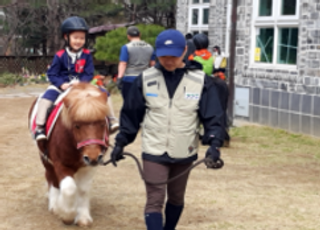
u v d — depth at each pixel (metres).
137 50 8.21
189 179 6.25
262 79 10.00
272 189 5.88
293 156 7.57
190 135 3.63
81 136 3.80
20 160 7.27
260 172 6.64
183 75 3.62
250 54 10.34
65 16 22.94
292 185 6.06
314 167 6.95
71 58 4.77
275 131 9.49
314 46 8.82
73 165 4.30
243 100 10.51
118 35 16.50
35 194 5.62
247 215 4.97
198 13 13.83
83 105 3.76
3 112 12.10
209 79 3.69
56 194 4.97
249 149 8.03
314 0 8.74
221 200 5.43
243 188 5.90
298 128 9.26
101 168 6.75
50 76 4.72
